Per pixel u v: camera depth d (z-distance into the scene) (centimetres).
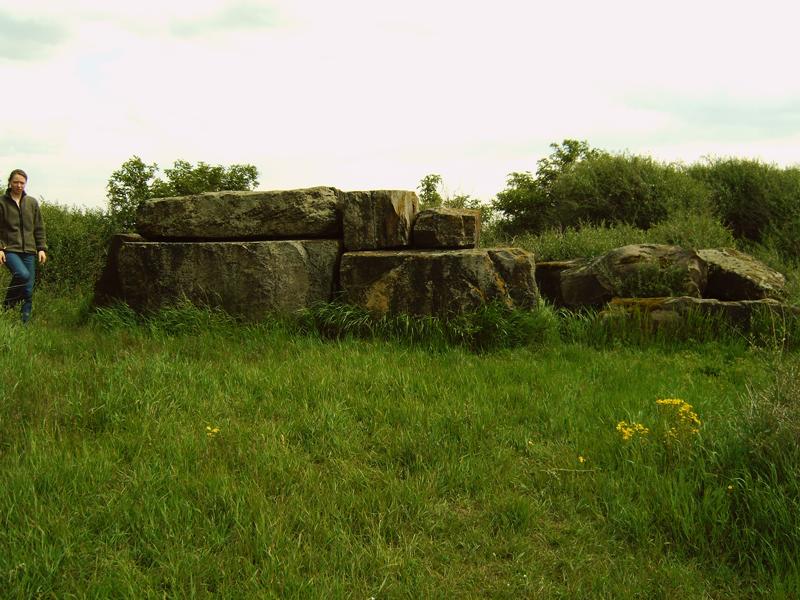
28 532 318
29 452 405
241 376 591
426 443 454
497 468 430
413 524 363
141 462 407
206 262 848
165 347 703
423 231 838
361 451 453
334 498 379
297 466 418
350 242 839
